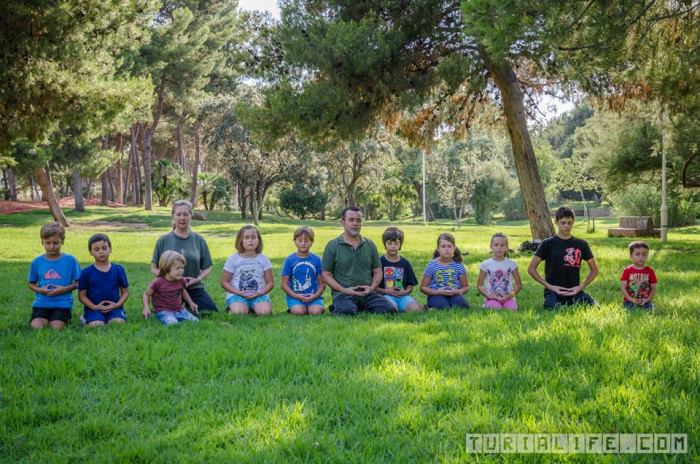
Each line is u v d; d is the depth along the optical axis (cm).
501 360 470
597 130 2855
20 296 914
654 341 510
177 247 770
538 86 1923
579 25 830
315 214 6375
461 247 2012
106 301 674
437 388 401
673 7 1111
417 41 1557
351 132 1555
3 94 1441
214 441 327
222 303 868
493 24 779
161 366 464
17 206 4269
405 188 6906
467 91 1834
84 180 6881
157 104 4625
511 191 5775
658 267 1315
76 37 1445
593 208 7475
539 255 770
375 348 515
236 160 3944
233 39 4550
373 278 775
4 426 346
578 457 306
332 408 372
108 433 342
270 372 450
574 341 514
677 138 2311
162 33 3684
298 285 770
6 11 1311
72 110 1575
